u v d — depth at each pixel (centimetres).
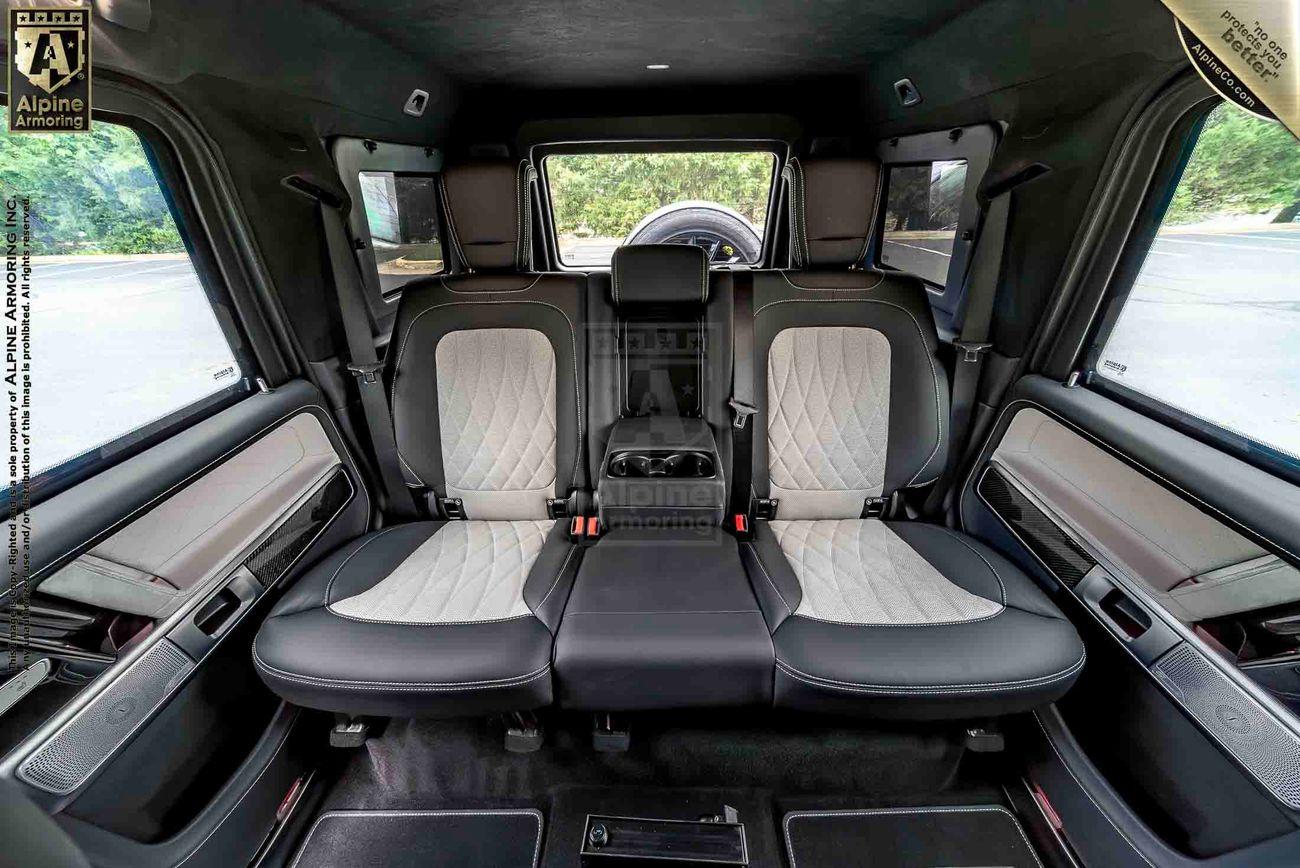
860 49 204
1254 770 99
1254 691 101
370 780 156
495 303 181
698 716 170
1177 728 114
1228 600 109
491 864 137
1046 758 144
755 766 158
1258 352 119
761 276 184
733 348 180
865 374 181
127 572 111
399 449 184
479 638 131
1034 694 123
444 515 190
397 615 138
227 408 156
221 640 129
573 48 201
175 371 143
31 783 90
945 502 208
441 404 182
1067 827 135
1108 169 146
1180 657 115
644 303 179
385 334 220
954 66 185
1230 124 123
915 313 179
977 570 152
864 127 265
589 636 131
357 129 196
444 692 123
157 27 115
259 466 151
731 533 178
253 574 142
